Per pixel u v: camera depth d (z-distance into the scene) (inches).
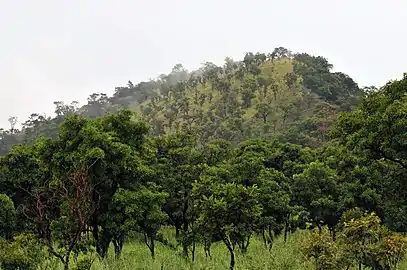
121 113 895.7
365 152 698.8
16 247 587.5
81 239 727.7
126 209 765.3
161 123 3314.5
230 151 1280.8
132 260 774.5
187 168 957.2
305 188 1077.8
